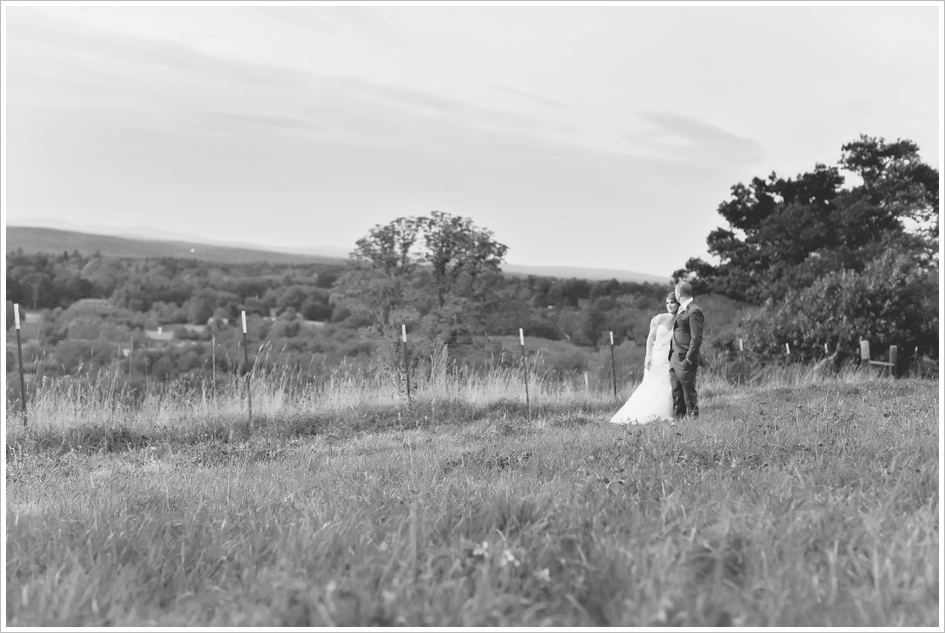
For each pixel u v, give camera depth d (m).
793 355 27.52
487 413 16.28
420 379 19.09
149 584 4.98
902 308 26.86
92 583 4.67
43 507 7.69
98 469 11.41
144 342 42.00
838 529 4.91
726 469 6.86
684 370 12.90
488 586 4.22
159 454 12.88
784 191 45.19
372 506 6.41
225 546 5.50
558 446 9.56
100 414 15.64
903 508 5.50
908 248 37.59
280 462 11.04
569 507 5.70
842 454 7.35
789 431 9.16
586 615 4.14
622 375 28.25
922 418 9.81
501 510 5.74
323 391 17.94
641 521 5.32
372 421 15.55
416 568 4.66
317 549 5.11
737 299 45.94
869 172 42.06
